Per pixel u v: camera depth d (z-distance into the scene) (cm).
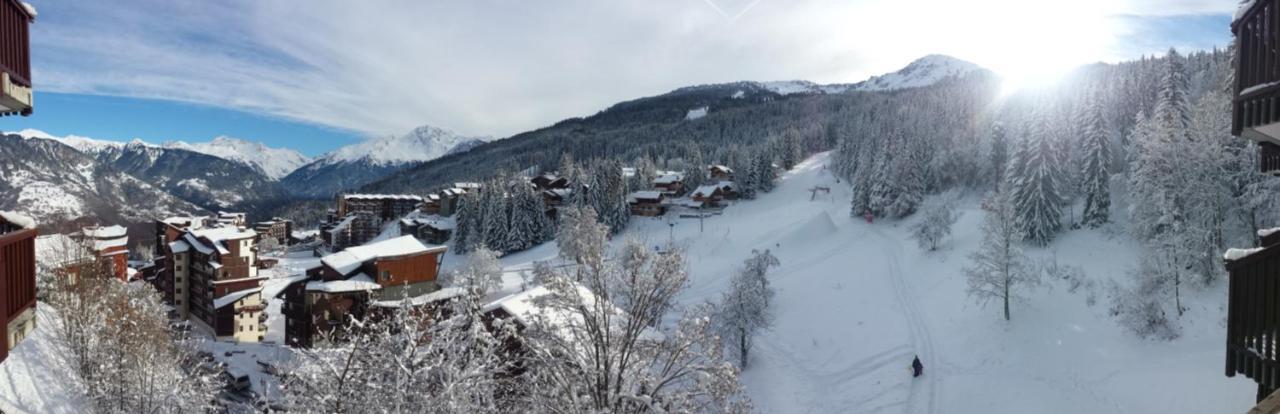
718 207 13575
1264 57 1024
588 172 15500
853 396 4947
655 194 13188
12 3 1116
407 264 5491
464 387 1878
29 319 1280
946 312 5978
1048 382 4469
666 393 2056
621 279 2050
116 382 3206
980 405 4394
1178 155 5291
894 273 7494
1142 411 3850
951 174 11094
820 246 9619
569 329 2091
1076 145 7888
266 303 7306
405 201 17050
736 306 5612
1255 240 4972
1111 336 4806
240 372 4541
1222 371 3800
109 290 3975
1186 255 4919
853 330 6166
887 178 10419
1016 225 6919
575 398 1880
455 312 2291
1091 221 6850
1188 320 4594
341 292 5028
